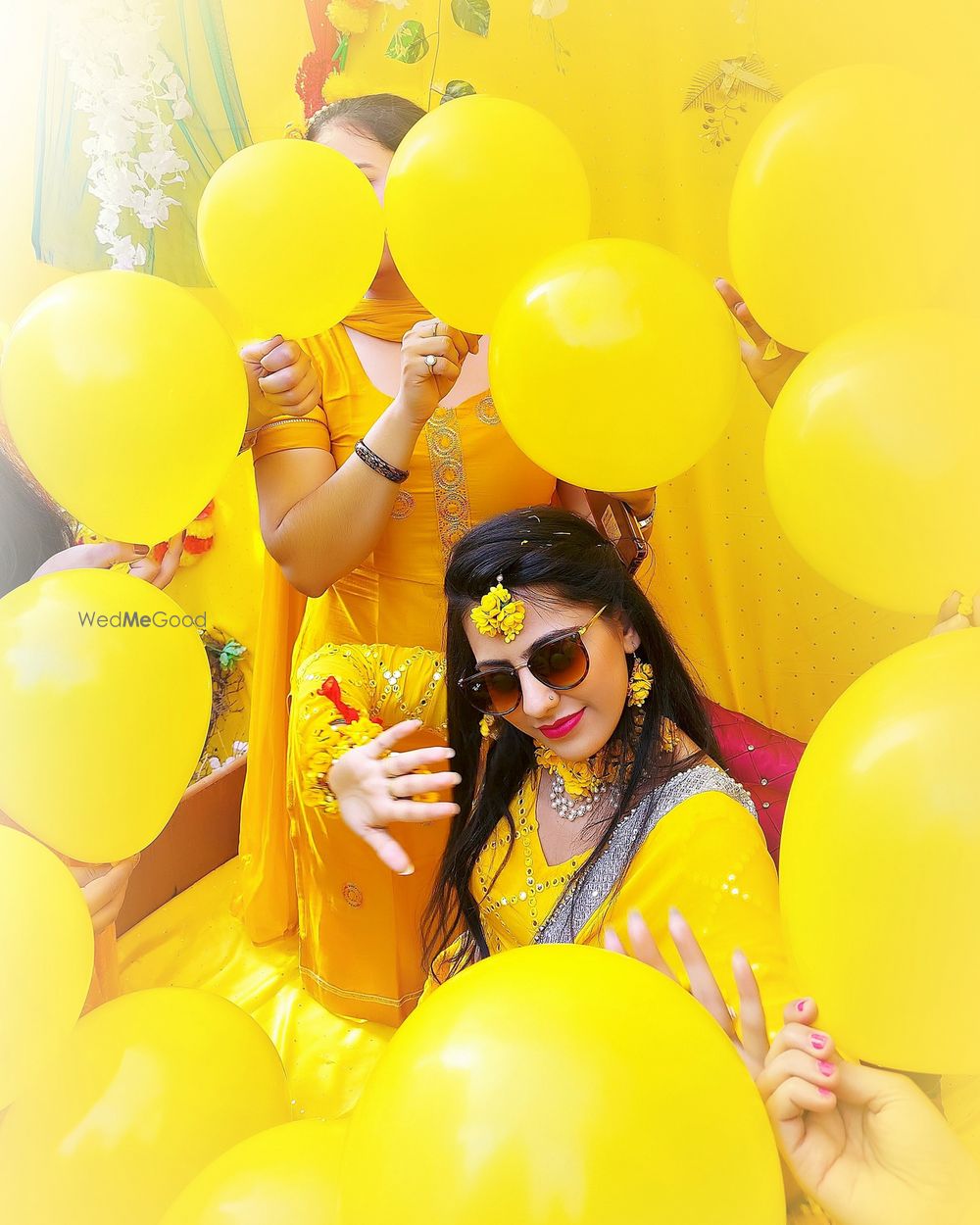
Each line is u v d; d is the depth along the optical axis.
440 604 1.83
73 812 1.21
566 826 1.40
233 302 1.49
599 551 1.36
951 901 0.83
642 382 1.21
